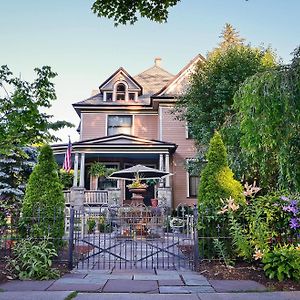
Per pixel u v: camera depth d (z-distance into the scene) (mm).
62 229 5961
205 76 12953
